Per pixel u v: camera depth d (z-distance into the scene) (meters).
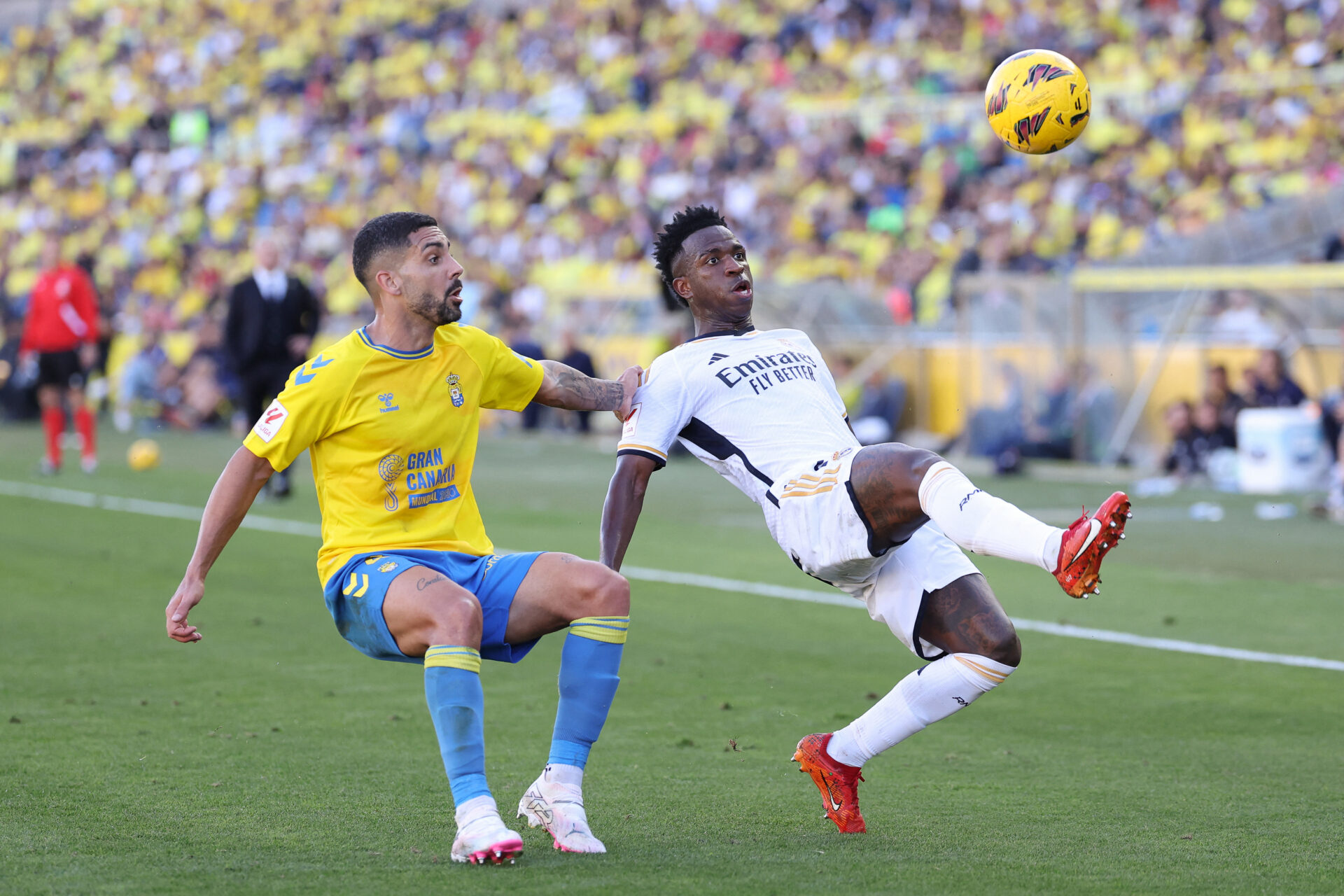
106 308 64.69
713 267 11.52
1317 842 10.12
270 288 32.66
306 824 10.45
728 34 74.38
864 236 56.41
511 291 61.12
